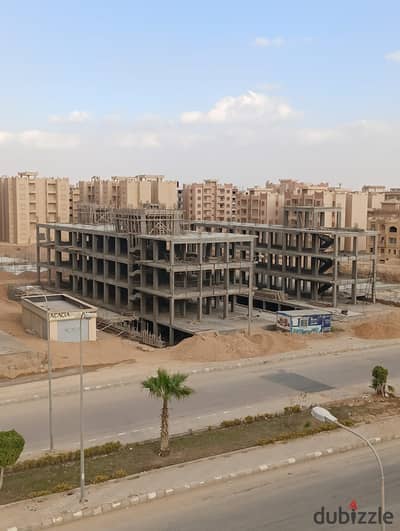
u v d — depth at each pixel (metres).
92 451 36.75
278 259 119.94
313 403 46.69
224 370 56.28
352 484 32.81
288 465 35.25
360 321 79.38
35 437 39.66
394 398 48.16
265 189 188.75
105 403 46.66
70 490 31.45
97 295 95.81
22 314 73.69
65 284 112.25
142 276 83.00
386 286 106.19
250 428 41.28
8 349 58.62
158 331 81.44
